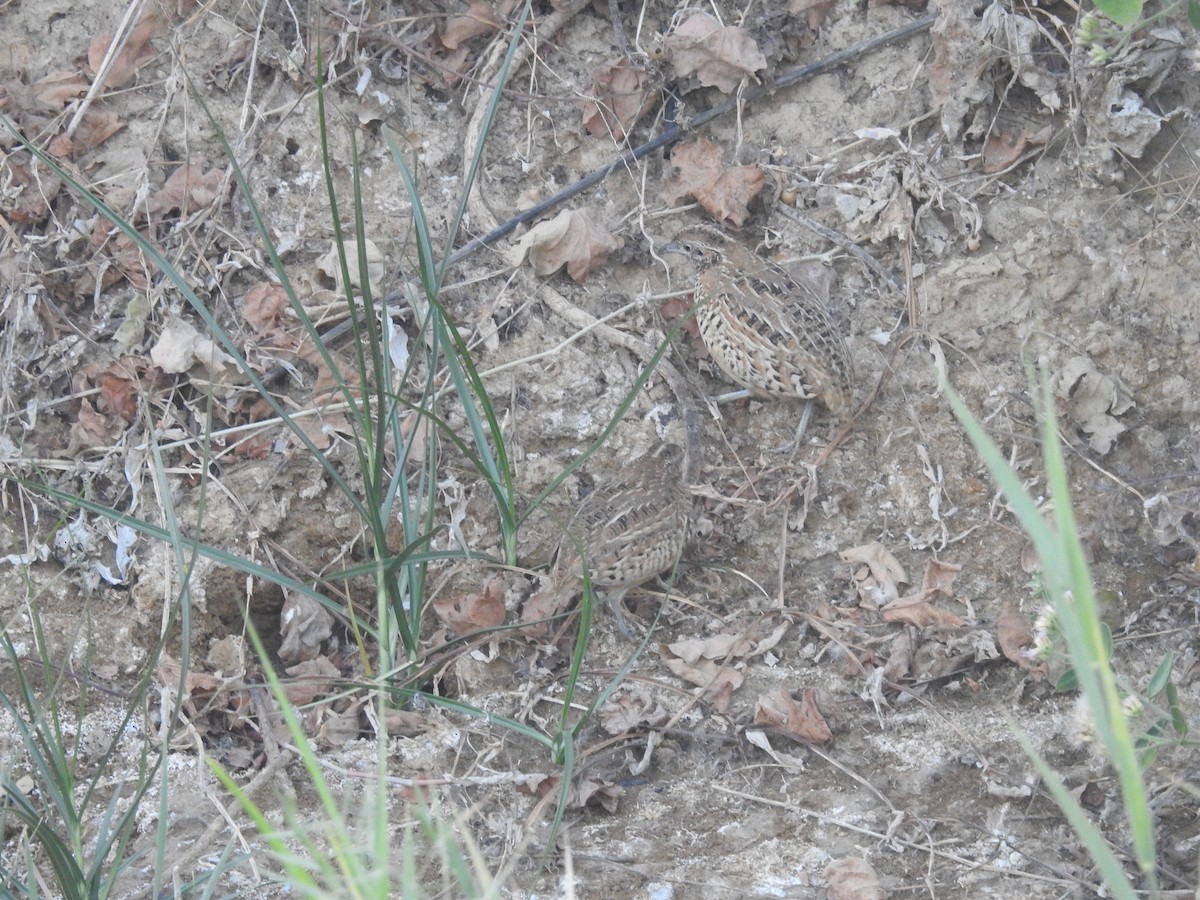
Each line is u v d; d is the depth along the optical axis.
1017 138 7.08
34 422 6.39
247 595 6.22
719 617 6.28
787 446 6.79
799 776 5.47
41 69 6.96
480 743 5.64
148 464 6.32
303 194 6.96
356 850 3.08
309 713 5.85
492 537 6.50
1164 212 6.89
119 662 6.02
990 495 6.52
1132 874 4.90
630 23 7.42
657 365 6.86
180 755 5.57
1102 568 6.34
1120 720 2.65
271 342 6.59
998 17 6.93
